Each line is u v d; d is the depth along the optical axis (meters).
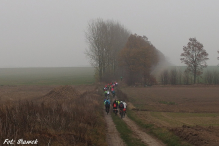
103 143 10.85
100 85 59.31
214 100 35.38
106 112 24.25
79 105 20.48
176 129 13.32
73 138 9.70
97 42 62.22
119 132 14.52
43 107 13.43
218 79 61.91
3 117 9.97
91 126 13.41
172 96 40.97
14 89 50.31
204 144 9.79
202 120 19.92
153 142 11.98
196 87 56.22
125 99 34.00
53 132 9.80
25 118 10.33
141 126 16.98
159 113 24.97
